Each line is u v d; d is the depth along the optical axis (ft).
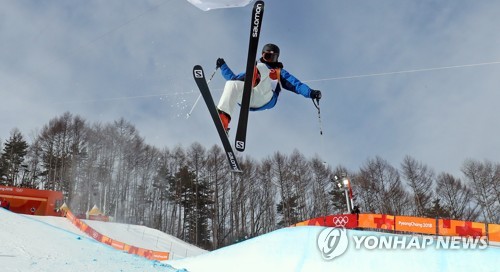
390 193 132.87
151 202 143.13
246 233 139.13
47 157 144.46
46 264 20.21
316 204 142.10
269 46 14.64
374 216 33.91
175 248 77.05
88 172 139.23
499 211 121.60
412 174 131.23
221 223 140.15
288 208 135.13
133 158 145.18
